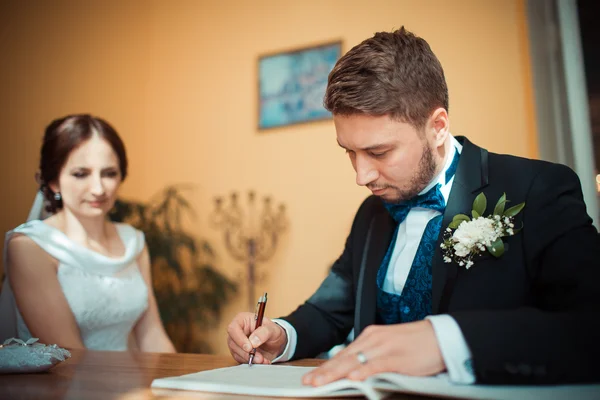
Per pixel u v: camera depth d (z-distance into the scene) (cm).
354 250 135
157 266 390
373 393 66
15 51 399
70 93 421
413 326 78
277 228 376
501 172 112
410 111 101
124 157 220
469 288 104
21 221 386
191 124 421
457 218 107
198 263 393
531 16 299
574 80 283
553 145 286
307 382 75
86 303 199
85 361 119
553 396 67
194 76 425
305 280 363
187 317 371
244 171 396
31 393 79
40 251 197
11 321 203
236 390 76
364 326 124
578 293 88
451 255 106
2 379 92
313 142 373
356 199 356
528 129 299
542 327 74
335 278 142
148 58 440
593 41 284
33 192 388
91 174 208
